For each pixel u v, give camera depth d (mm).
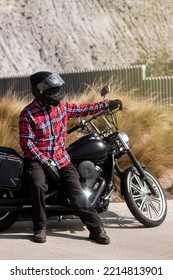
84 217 5672
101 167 6148
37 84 5746
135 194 6293
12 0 44562
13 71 40469
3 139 8109
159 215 6281
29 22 43312
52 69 41688
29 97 16734
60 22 44094
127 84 19359
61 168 5836
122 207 7062
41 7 44438
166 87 18203
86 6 45844
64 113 6000
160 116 10078
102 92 6195
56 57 42219
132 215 6680
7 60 40812
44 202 5660
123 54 44156
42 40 42656
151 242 5602
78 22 44656
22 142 5777
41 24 43469
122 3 47594
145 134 9133
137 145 8453
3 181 5688
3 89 25891
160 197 6367
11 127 8836
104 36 44656
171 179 8195
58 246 5469
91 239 5719
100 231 5602
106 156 6086
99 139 6051
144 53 44812
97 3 46406
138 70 19078
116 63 43312
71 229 6156
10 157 5742
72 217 6230
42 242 5578
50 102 5777
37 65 41469
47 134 5832
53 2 45031
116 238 5754
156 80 18406
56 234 5926
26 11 43906
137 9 47750
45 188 5645
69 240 5691
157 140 8570
